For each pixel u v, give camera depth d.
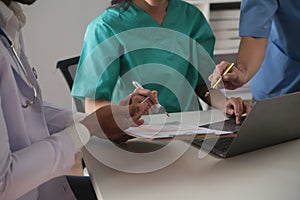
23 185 0.86
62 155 0.94
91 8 2.87
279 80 1.88
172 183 1.00
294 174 1.04
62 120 1.27
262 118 1.08
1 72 0.90
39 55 2.87
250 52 1.60
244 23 1.62
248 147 1.15
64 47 2.90
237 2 2.73
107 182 1.00
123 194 0.95
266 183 0.99
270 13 1.61
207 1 2.62
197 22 1.74
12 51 0.98
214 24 2.64
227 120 1.37
